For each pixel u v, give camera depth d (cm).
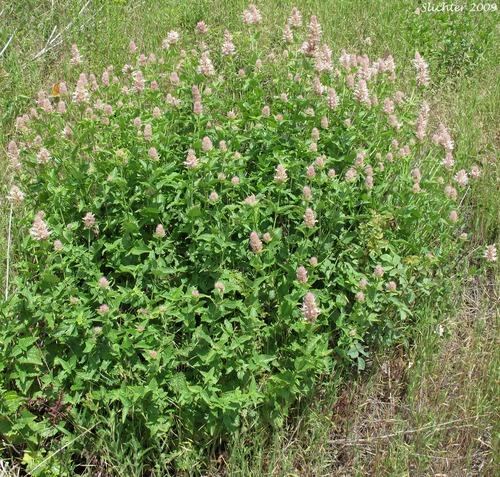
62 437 135
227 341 136
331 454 141
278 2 290
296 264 145
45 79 242
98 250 152
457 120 227
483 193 193
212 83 188
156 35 263
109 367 136
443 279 165
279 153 163
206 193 154
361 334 144
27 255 161
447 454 139
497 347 155
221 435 135
